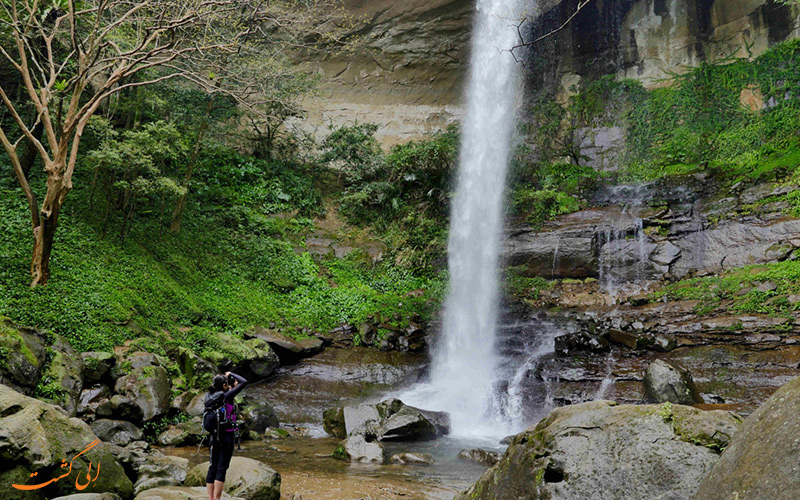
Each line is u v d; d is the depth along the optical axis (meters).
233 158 23.27
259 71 17.67
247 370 13.76
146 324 12.69
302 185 23.47
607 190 22.59
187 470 7.37
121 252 14.56
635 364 13.48
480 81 28.86
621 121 25.67
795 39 21.55
